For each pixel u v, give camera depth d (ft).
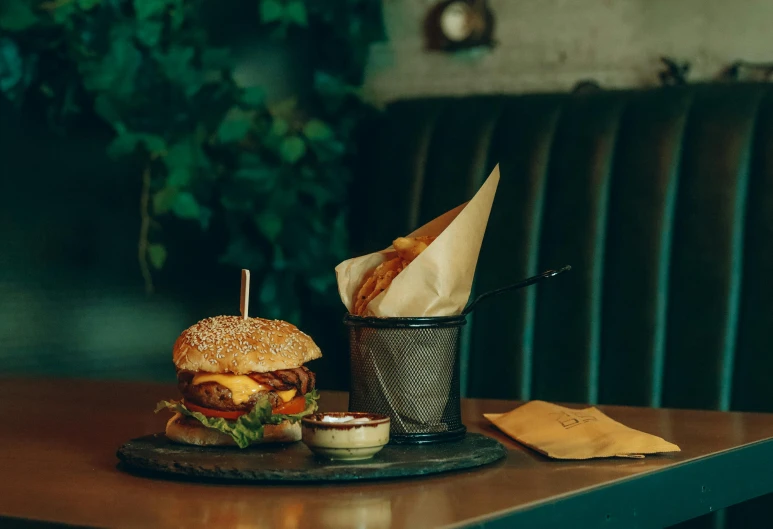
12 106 8.70
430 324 3.68
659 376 6.97
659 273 7.03
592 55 8.65
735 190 6.87
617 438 3.73
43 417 4.81
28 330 8.89
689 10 8.23
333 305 8.87
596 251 7.27
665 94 7.39
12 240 8.88
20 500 2.95
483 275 7.66
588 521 3.08
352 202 8.87
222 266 9.12
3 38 8.39
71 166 8.85
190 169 8.53
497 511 2.74
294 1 8.85
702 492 3.68
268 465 3.22
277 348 3.73
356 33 9.19
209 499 2.93
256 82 9.29
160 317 9.04
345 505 2.83
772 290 6.64
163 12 8.52
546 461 3.59
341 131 9.03
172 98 8.52
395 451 3.54
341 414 3.49
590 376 7.20
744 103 7.06
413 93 9.40
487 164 7.88
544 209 7.55
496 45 9.04
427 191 8.07
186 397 3.72
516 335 7.49
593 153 7.41
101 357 8.97
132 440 3.79
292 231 8.80
